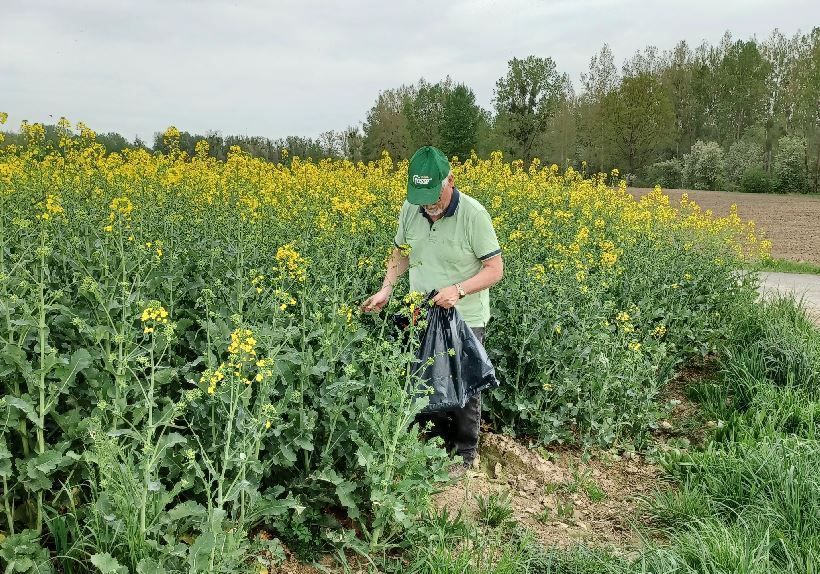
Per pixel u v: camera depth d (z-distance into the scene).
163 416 3.42
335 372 4.34
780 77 74.56
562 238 8.40
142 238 5.72
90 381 3.72
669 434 5.97
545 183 12.66
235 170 10.43
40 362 3.51
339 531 3.85
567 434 5.43
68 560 3.12
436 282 4.61
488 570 3.53
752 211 32.78
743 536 3.83
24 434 3.40
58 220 5.68
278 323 4.36
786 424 5.68
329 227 6.26
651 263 7.87
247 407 3.62
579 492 4.85
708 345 7.36
